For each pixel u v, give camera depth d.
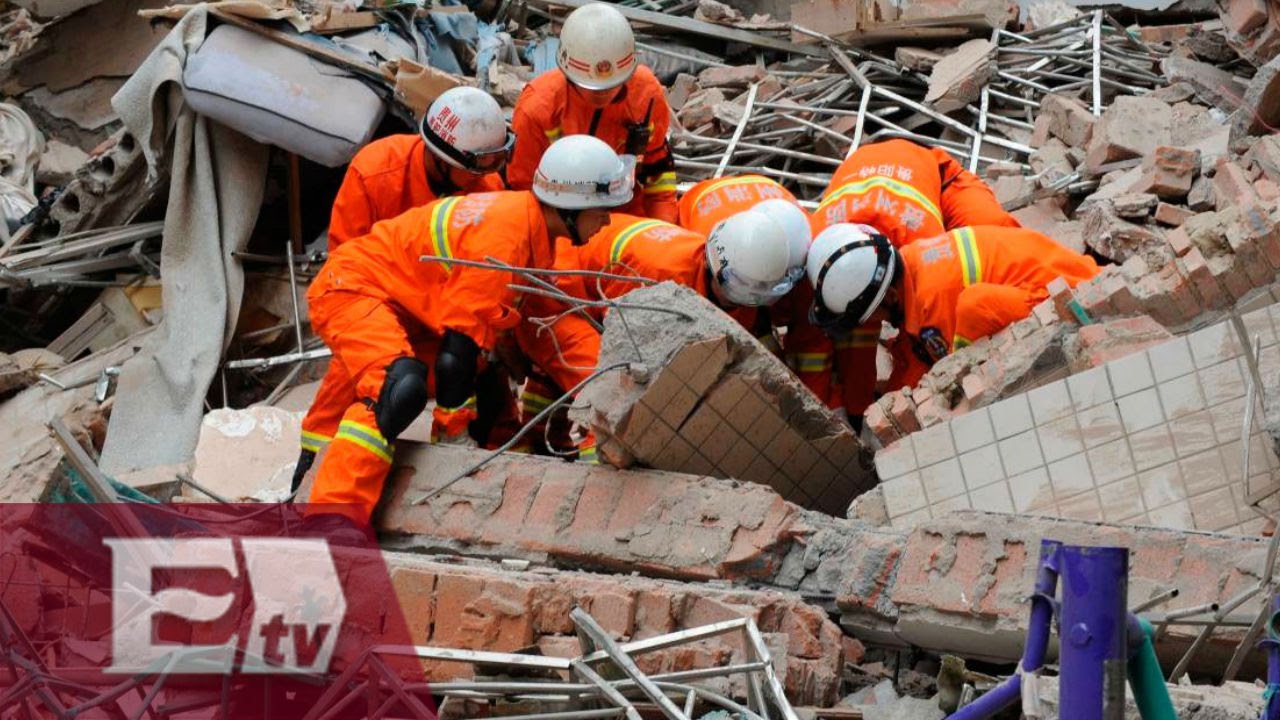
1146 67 15.60
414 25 14.65
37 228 14.47
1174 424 7.80
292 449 11.11
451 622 7.23
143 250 14.22
